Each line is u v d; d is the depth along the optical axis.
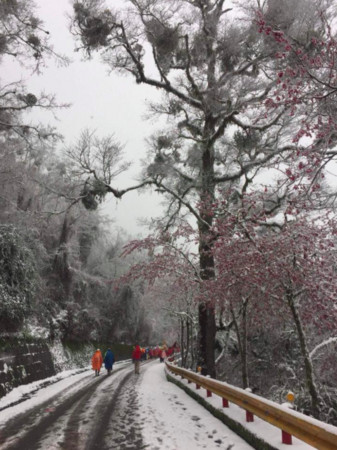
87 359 29.59
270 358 19.27
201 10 18.23
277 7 7.23
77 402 10.66
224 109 18.56
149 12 18.14
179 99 21.42
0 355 13.84
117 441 6.32
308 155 5.79
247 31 16.03
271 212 12.81
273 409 5.33
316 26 7.40
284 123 12.83
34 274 17.97
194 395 11.07
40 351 19.12
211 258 16.12
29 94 19.05
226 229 11.03
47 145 21.25
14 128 19.92
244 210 10.90
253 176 18.11
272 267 9.09
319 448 4.01
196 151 20.92
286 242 9.07
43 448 5.91
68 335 27.69
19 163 22.89
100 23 17.66
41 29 17.91
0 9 16.36
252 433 5.93
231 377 21.59
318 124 5.62
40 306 22.00
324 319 8.98
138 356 20.95
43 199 25.70
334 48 5.31
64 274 28.14
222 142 20.84
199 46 19.05
